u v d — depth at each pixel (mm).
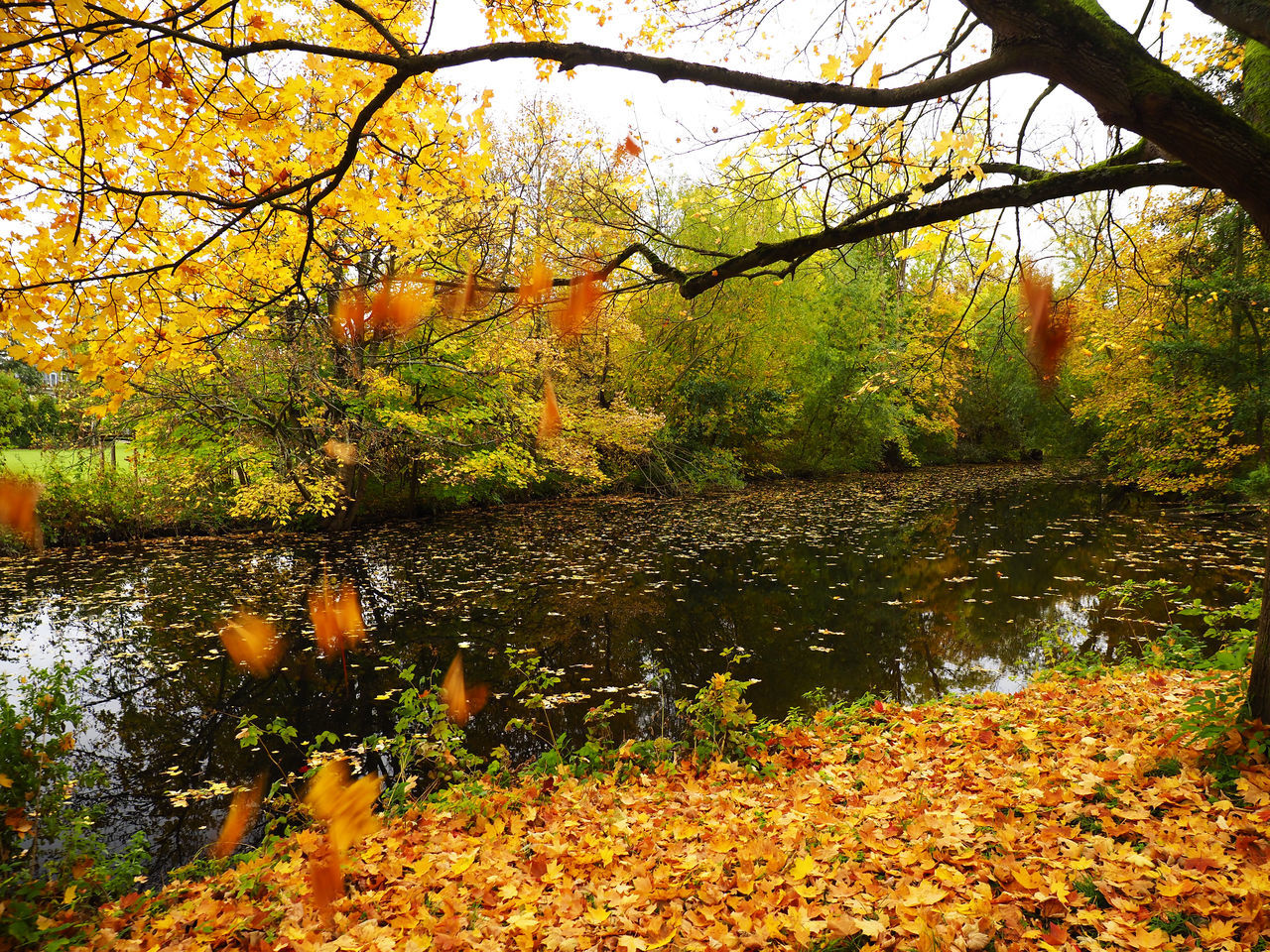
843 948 2408
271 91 2818
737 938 2447
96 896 3297
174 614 8914
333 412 9289
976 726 4609
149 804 4789
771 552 12500
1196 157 2488
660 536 14148
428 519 16562
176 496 13812
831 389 24891
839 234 3076
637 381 19984
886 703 5598
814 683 6738
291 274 3297
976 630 8102
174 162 2877
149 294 2971
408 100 3010
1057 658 6664
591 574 10938
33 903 2994
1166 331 11875
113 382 3047
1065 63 2453
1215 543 11898
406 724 4469
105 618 8781
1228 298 11250
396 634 8195
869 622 8555
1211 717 3408
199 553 12430
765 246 3102
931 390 25828
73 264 2832
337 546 13117
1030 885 2539
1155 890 2467
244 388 7809
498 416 14703
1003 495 20391
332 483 12227
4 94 2500
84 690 6707
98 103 2695
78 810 4398
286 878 3244
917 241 3584
